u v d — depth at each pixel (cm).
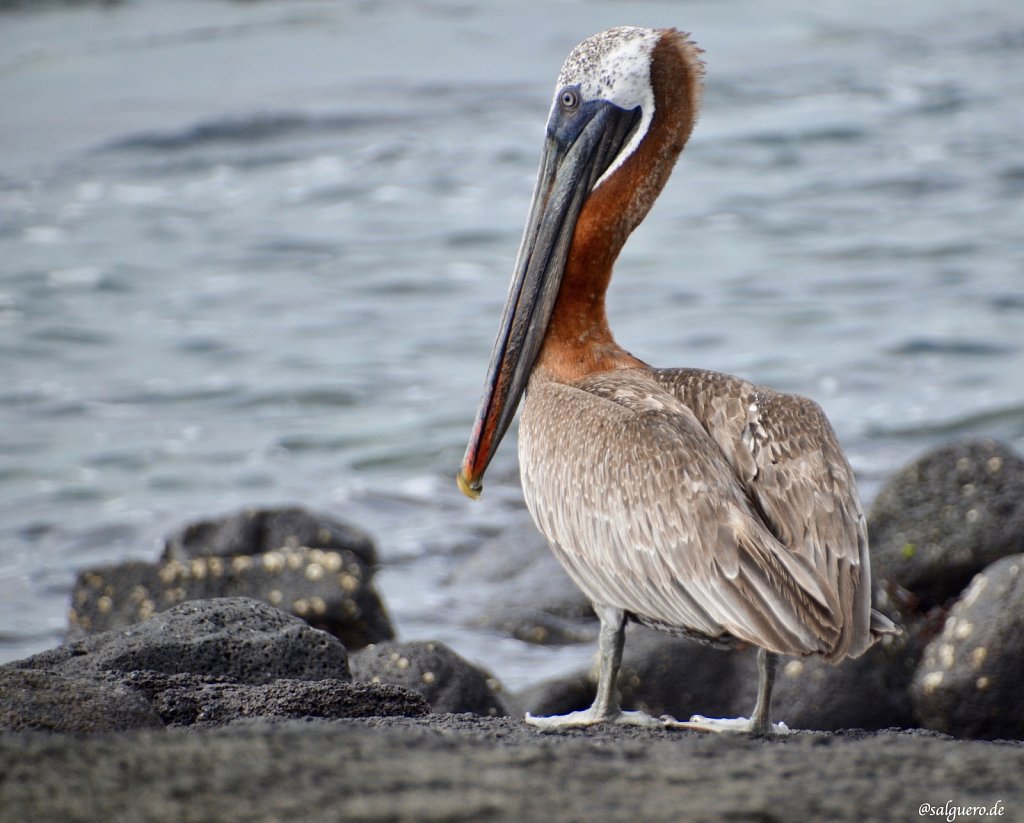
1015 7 6059
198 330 2562
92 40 5031
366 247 3095
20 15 5381
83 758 498
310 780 473
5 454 1998
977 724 1035
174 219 3291
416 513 1856
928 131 4069
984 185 3506
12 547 1702
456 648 1435
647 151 884
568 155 895
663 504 690
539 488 779
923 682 1059
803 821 445
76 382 2303
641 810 446
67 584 1600
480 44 5116
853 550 662
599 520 726
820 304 2672
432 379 2338
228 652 825
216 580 1346
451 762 499
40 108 4181
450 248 3092
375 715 755
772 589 641
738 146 3981
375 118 4147
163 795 457
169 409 2198
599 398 767
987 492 1296
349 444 2075
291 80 4525
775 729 710
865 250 3027
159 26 5262
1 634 1452
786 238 3142
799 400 726
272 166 3738
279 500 1873
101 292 2764
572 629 1485
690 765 514
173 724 723
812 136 4053
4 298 2705
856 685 1095
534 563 1616
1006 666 1027
